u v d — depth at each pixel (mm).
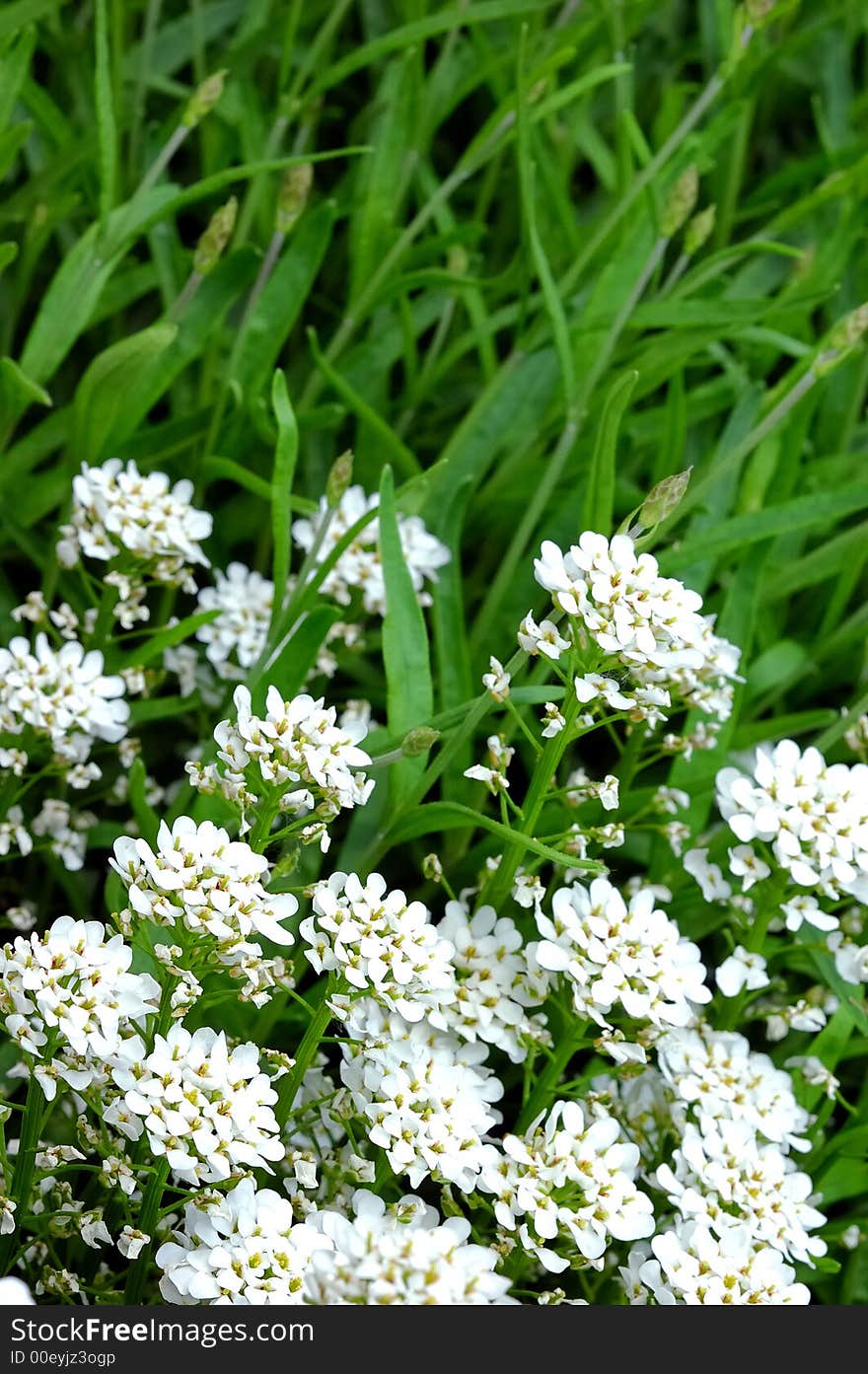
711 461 844
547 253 906
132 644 823
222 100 877
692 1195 633
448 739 705
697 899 726
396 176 858
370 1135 609
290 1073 625
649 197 826
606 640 610
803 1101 709
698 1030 674
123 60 902
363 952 602
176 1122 582
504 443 849
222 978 683
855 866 662
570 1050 645
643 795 721
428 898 757
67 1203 637
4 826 708
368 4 950
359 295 853
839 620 855
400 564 692
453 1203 629
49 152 854
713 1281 609
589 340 833
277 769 606
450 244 852
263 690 697
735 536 752
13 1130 684
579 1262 629
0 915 764
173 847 600
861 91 1088
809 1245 644
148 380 785
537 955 630
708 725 719
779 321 873
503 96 895
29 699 689
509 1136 617
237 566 771
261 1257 585
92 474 720
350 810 769
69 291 785
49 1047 593
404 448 800
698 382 916
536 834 733
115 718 708
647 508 625
